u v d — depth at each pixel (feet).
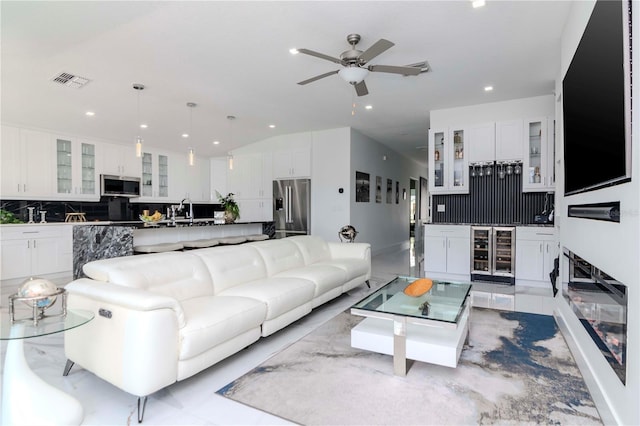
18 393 5.22
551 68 12.94
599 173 6.17
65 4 8.66
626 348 4.94
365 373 7.71
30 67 12.32
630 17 4.69
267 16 9.36
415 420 6.00
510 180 17.79
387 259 24.13
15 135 17.78
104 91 14.76
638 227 4.54
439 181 18.84
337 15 9.34
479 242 17.19
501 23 9.78
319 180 23.18
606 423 5.73
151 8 8.92
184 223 16.21
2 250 15.78
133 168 23.13
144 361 5.94
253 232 19.71
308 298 10.71
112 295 6.38
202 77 13.52
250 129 22.22
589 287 7.11
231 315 7.68
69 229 18.19
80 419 5.15
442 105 17.65
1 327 5.46
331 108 17.99
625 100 4.81
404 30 10.16
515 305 13.09
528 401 6.55
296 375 7.63
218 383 7.30
